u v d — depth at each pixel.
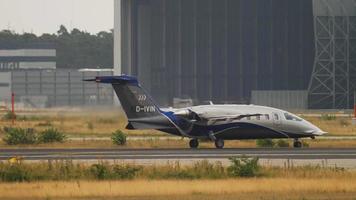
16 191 140.00
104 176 159.62
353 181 150.12
